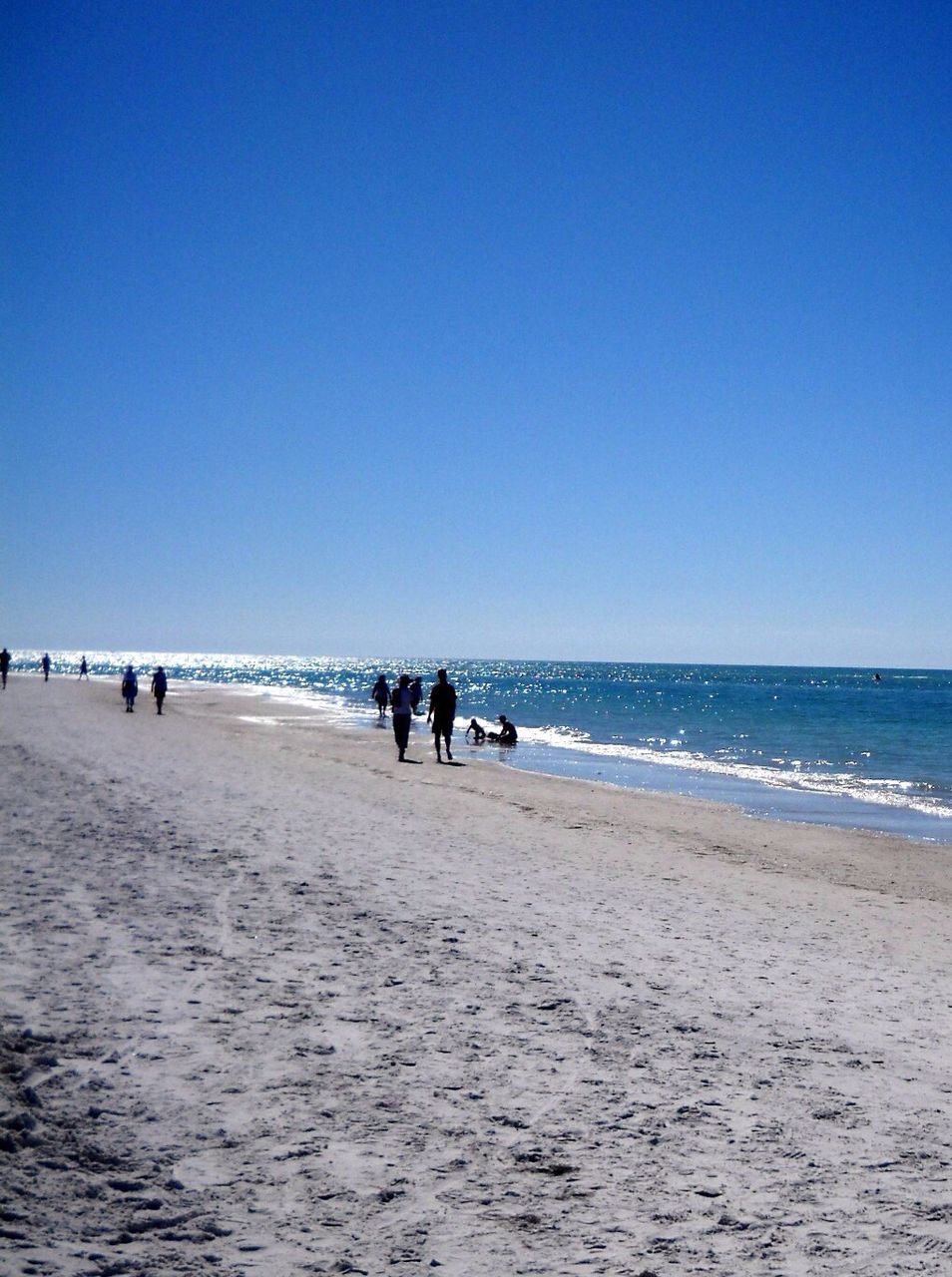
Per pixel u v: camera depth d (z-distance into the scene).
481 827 16.70
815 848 17.55
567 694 108.06
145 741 29.05
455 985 7.31
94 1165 4.22
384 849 13.42
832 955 9.52
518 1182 4.34
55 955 7.29
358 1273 3.55
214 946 7.90
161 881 10.20
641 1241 3.88
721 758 36.31
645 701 90.81
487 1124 4.93
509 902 10.59
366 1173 4.34
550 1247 3.80
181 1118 4.75
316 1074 5.42
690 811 21.52
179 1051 5.61
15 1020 5.82
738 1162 4.67
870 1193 4.40
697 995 7.53
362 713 54.25
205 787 18.80
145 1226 3.76
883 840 18.77
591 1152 4.68
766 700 95.19
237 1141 4.56
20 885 9.55
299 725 43.09
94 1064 5.29
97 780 18.55
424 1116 4.98
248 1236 3.76
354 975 7.40
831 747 41.47
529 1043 6.17
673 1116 5.17
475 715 65.69
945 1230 4.07
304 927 8.73
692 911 11.16
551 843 15.66
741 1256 3.80
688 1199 4.27
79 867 10.62
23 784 17.44
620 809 21.03
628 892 11.99
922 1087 5.85
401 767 26.70
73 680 89.88
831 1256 3.83
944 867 16.27
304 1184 4.20
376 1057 5.76
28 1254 3.45
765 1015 7.14
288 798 18.23
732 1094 5.54
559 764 32.44
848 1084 5.82
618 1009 6.99
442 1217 3.99
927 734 49.34
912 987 8.44
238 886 10.22
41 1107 4.67
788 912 11.73
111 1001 6.34
